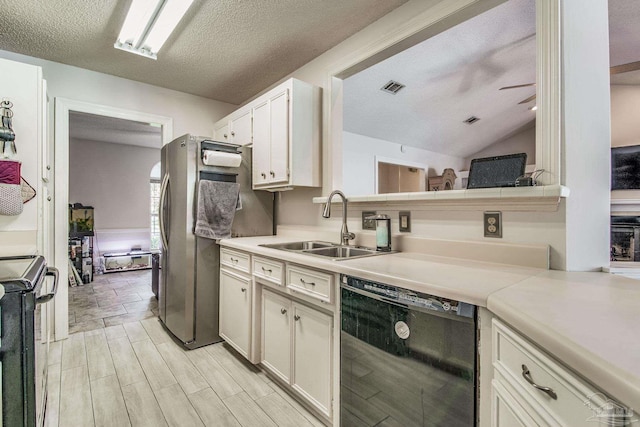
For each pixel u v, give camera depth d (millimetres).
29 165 1829
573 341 562
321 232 2455
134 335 2682
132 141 5773
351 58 2217
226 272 2385
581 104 1292
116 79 2949
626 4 2459
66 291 2650
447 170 5781
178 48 2438
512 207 1389
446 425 985
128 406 1702
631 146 4297
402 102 3939
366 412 1265
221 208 2486
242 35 2254
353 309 1328
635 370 455
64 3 1893
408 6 1866
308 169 2334
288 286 1712
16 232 1776
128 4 1911
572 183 1262
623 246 4312
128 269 5684
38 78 1862
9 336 986
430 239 1681
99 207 5805
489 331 896
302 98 2297
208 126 3500
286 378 1773
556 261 1264
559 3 1243
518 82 3951
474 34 2771
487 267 1326
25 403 1008
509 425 772
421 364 1059
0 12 1973
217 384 1921
